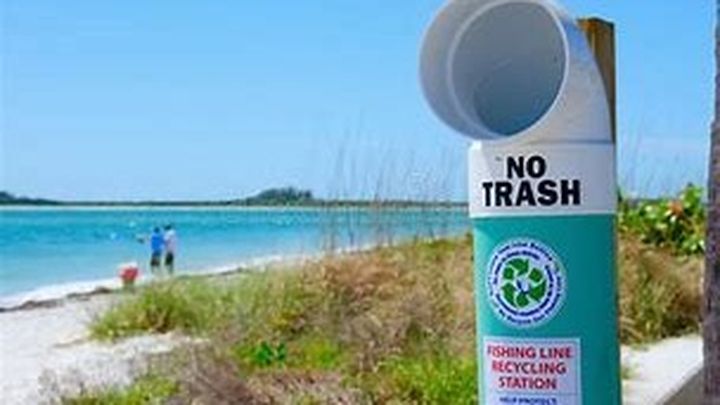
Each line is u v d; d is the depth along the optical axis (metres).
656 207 6.55
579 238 2.24
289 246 7.42
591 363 2.25
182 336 5.32
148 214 40.59
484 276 2.28
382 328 4.27
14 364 5.19
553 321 2.24
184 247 24.48
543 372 2.25
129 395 3.80
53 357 5.35
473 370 3.70
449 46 2.31
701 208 6.56
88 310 6.98
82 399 3.85
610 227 2.28
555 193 2.24
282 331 4.81
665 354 4.66
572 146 2.24
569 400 2.24
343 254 5.82
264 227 24.84
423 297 4.73
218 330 4.67
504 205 2.26
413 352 4.12
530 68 2.30
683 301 5.39
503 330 2.27
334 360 4.08
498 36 2.31
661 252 6.10
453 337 4.34
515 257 2.26
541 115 2.29
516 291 2.26
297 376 3.74
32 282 17.44
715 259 2.26
